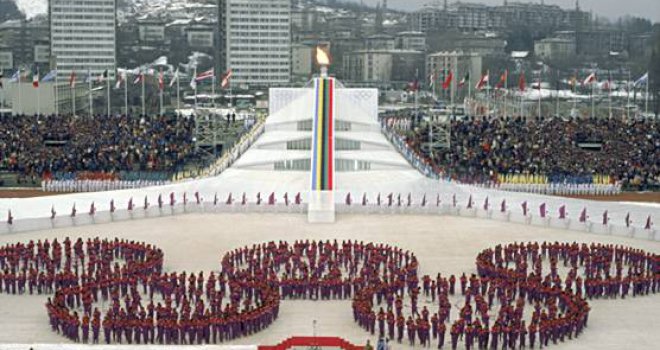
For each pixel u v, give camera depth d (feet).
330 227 529.86
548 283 374.02
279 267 419.95
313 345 312.29
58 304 346.13
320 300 385.91
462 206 570.46
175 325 327.88
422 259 453.17
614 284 390.01
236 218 556.51
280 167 638.12
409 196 574.15
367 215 566.77
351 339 333.21
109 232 514.27
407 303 378.53
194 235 507.71
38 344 312.91
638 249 464.65
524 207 551.18
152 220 551.18
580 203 582.35
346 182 609.83
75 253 437.99
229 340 332.19
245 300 361.92
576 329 336.29
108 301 377.91
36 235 504.84
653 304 382.63
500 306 367.04
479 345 323.16
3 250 428.97
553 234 519.19
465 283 386.73
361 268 417.49
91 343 328.70
